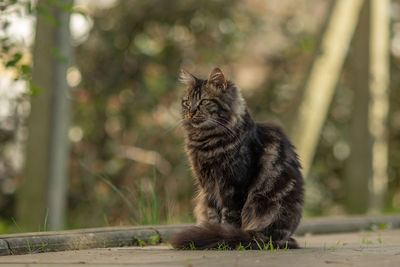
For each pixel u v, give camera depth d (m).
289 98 13.41
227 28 12.95
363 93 11.86
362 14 11.77
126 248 5.72
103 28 12.80
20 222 8.84
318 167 14.48
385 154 12.12
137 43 12.89
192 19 12.90
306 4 13.79
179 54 12.94
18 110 11.41
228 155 5.94
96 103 12.62
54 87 8.76
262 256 4.66
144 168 12.13
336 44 10.95
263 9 13.43
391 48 15.39
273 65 13.61
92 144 12.54
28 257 4.77
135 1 12.83
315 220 8.46
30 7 7.42
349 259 4.45
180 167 12.18
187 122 6.46
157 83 12.33
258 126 6.50
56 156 8.78
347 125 14.44
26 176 8.80
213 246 5.45
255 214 5.86
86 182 12.12
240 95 6.34
